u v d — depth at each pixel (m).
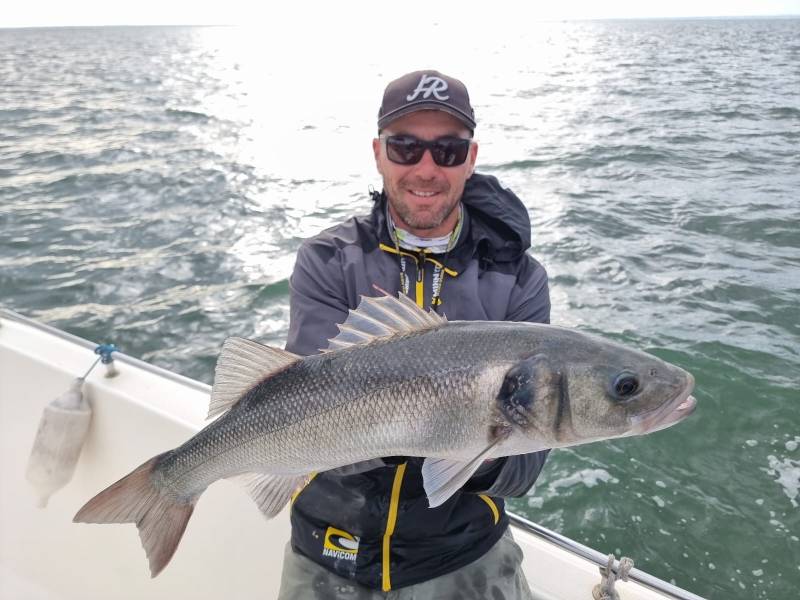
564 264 8.29
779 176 12.97
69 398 3.14
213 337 6.73
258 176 13.27
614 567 2.47
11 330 3.66
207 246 9.12
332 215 10.52
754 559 4.09
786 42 85.12
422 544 2.20
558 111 23.11
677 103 25.09
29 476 3.11
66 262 8.52
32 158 15.05
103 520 2.03
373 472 2.22
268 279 8.02
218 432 2.04
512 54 62.34
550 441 1.85
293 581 2.31
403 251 2.50
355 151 16.22
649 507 4.48
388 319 1.99
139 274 8.17
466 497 2.24
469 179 2.62
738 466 4.84
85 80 37.94
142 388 3.25
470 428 1.84
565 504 4.52
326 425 1.92
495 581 2.26
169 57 64.38
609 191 11.83
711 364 6.07
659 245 8.91
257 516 2.95
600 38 104.38
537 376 1.81
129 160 14.95
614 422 1.83
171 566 3.07
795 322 6.85
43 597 3.17
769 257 8.52
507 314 2.47
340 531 2.25
